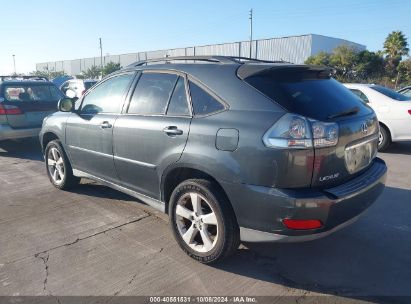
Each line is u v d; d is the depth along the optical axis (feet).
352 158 9.82
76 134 15.17
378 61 145.07
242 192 9.16
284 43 167.63
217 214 9.84
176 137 10.60
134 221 13.61
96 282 9.77
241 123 9.23
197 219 10.49
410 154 25.04
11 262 10.75
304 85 9.85
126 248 11.57
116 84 13.78
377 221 13.50
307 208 8.51
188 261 10.79
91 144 14.37
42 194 16.74
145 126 11.69
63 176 16.84
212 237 10.43
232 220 9.78
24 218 13.96
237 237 9.95
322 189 8.90
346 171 9.61
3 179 19.30
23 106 24.70
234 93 9.76
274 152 8.58
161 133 11.09
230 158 9.28
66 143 15.97
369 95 26.25
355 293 9.30
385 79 137.90
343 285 9.64
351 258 10.97
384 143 25.68
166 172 11.09
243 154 9.04
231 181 9.30
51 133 17.31
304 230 8.68
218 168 9.50
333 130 8.82
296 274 10.15
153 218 13.88
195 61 11.52
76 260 10.86
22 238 12.28
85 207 15.05
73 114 15.65
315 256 11.09
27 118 24.86
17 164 22.81
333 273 10.19
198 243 10.83
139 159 12.11
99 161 14.17
